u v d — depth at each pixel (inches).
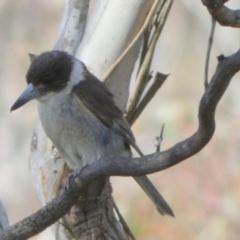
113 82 391.9
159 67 876.0
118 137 391.5
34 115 871.1
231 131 701.3
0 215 350.0
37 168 384.8
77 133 384.8
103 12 392.2
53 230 367.9
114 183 671.8
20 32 895.7
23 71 877.2
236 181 666.8
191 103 741.9
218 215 651.5
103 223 360.2
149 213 652.7
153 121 766.5
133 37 386.0
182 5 895.7
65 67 385.7
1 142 870.4
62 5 912.3
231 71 277.0
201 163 676.1
